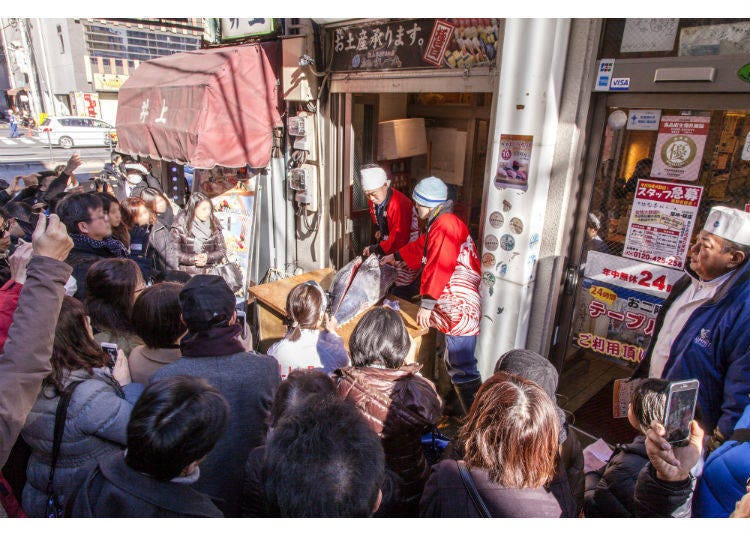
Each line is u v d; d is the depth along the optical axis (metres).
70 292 2.45
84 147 20.64
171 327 1.96
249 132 4.57
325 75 4.43
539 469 1.36
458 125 4.79
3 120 34.34
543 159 2.83
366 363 1.90
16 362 1.25
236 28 5.40
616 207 2.79
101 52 22.16
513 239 3.03
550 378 1.75
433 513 1.43
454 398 3.63
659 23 2.40
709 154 2.40
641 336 2.81
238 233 5.07
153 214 4.63
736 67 2.17
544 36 2.64
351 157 4.67
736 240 2.12
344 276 3.54
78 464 1.55
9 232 3.22
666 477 1.41
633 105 2.61
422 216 3.21
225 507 1.80
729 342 2.21
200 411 1.21
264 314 4.09
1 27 29.22
